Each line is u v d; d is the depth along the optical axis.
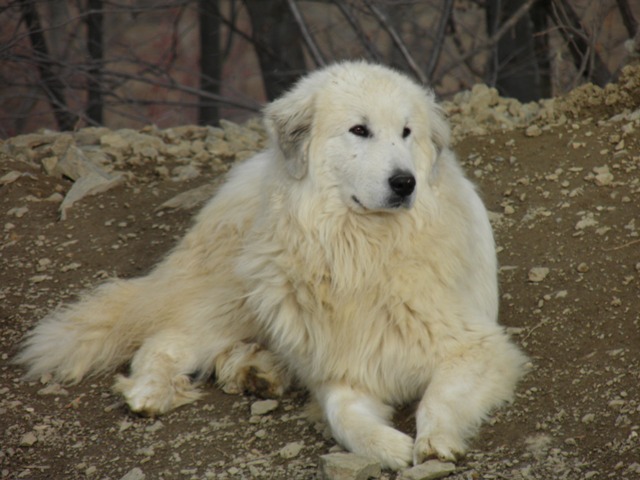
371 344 8.91
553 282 10.36
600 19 18.27
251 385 9.49
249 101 25.38
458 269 9.12
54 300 11.55
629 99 13.56
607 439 7.72
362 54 24.08
